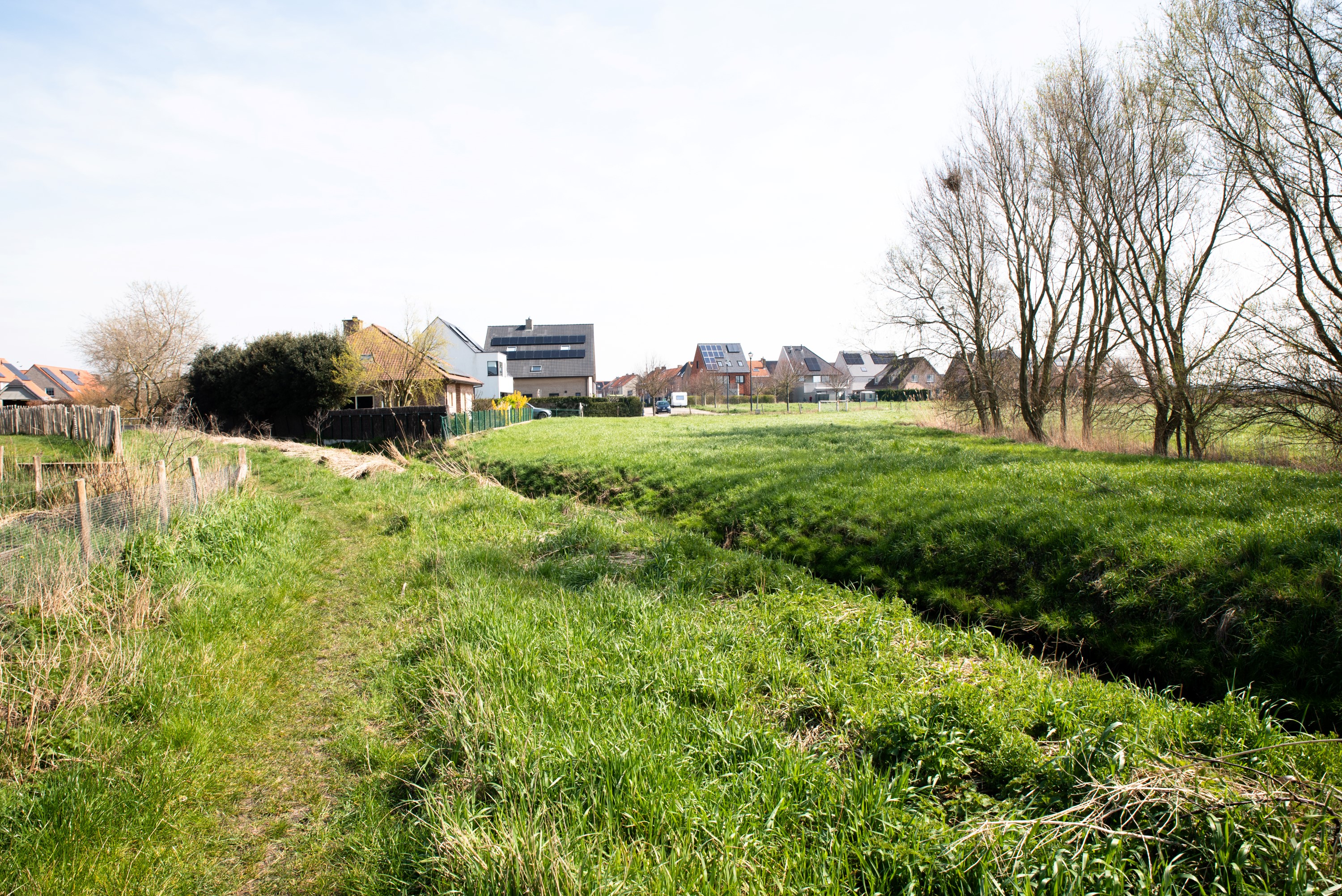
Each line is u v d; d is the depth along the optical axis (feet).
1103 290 53.57
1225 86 39.09
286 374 91.91
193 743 12.97
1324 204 35.88
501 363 182.09
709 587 22.70
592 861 9.21
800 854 9.39
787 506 33.76
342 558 27.58
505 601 20.48
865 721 13.11
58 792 11.13
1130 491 28.84
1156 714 13.41
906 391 210.38
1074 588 21.89
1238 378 39.34
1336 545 18.93
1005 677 15.64
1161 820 9.80
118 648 15.07
